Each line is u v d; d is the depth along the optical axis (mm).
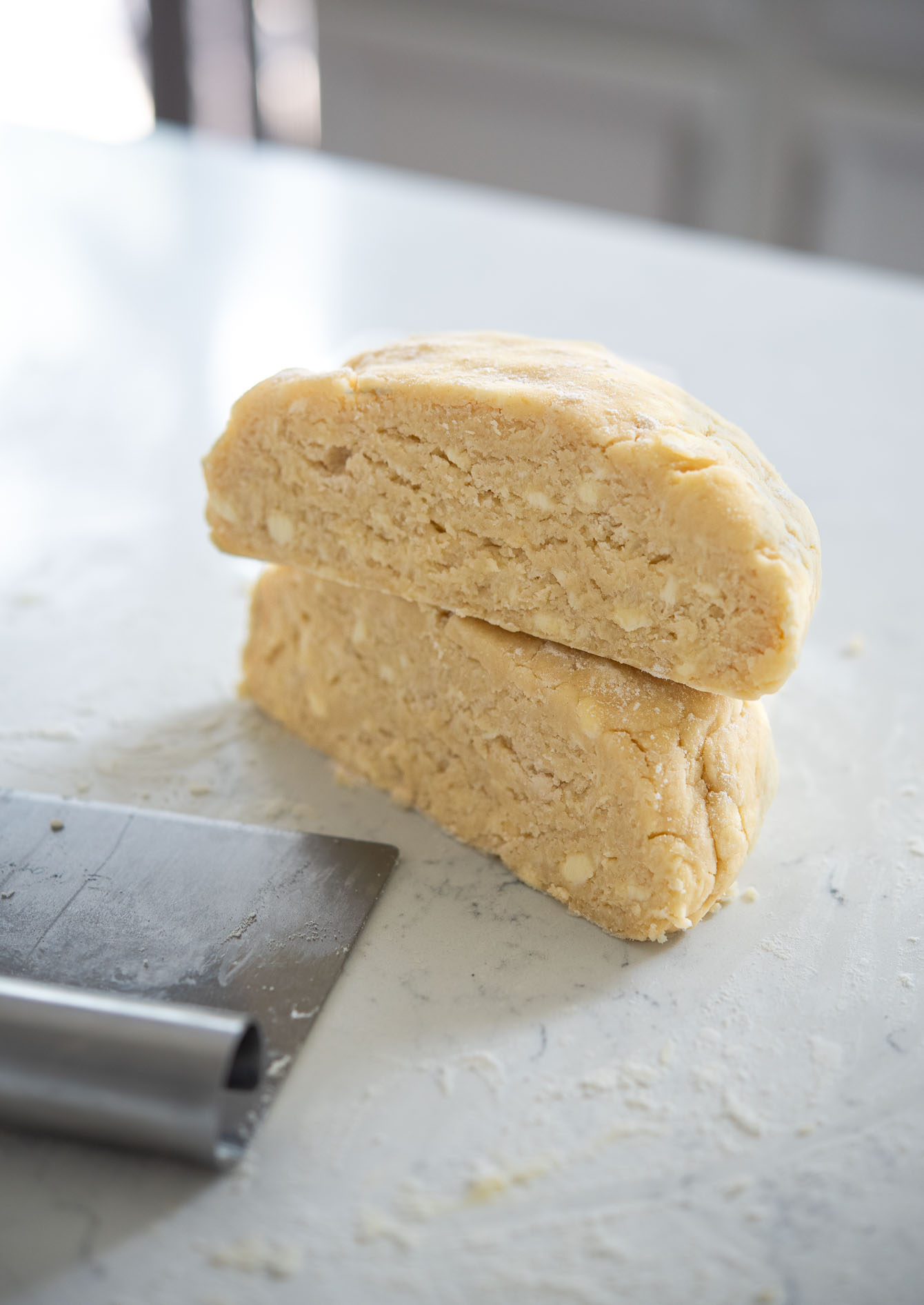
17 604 472
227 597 482
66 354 629
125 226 774
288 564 390
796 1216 296
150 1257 287
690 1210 296
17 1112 298
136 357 628
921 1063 325
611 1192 299
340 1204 296
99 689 435
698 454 339
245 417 377
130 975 336
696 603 341
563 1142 308
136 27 1092
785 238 1051
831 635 467
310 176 865
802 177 1022
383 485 370
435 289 709
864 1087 320
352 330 656
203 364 624
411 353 388
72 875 362
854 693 439
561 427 344
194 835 376
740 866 361
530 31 1021
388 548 375
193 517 525
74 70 1129
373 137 1114
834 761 412
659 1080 321
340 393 364
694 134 1025
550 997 339
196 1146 294
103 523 518
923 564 506
